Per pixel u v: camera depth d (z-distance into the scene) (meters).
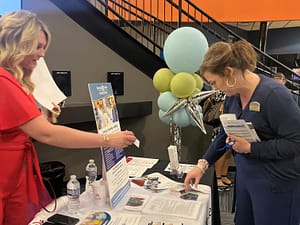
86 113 2.96
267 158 1.41
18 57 1.11
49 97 1.40
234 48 1.41
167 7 6.15
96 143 1.24
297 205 1.46
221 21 6.55
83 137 1.20
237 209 1.67
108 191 1.42
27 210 1.25
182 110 2.90
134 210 1.41
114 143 1.28
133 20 5.57
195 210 1.42
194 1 6.44
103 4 4.27
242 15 6.51
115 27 3.53
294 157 1.38
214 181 1.88
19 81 1.14
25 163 1.20
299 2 6.30
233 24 8.07
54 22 3.14
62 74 3.20
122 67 3.61
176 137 3.46
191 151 3.92
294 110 1.35
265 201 1.46
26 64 1.16
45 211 1.37
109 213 1.38
